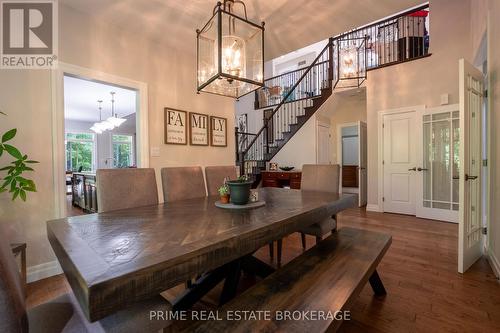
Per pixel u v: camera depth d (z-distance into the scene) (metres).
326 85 6.33
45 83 2.38
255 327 0.96
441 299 1.84
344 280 1.31
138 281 0.83
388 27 5.37
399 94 4.70
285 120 6.95
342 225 3.91
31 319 0.98
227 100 4.21
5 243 0.91
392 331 1.51
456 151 4.08
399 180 4.75
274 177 6.07
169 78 3.43
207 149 3.89
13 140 2.20
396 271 2.29
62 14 2.50
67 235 1.20
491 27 2.42
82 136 8.98
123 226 1.36
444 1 4.16
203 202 2.11
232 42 1.93
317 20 2.89
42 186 2.33
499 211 2.18
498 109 2.22
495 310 1.70
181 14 2.70
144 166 3.15
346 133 8.27
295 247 3.04
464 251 2.27
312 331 0.93
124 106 7.18
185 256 0.96
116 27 2.91
